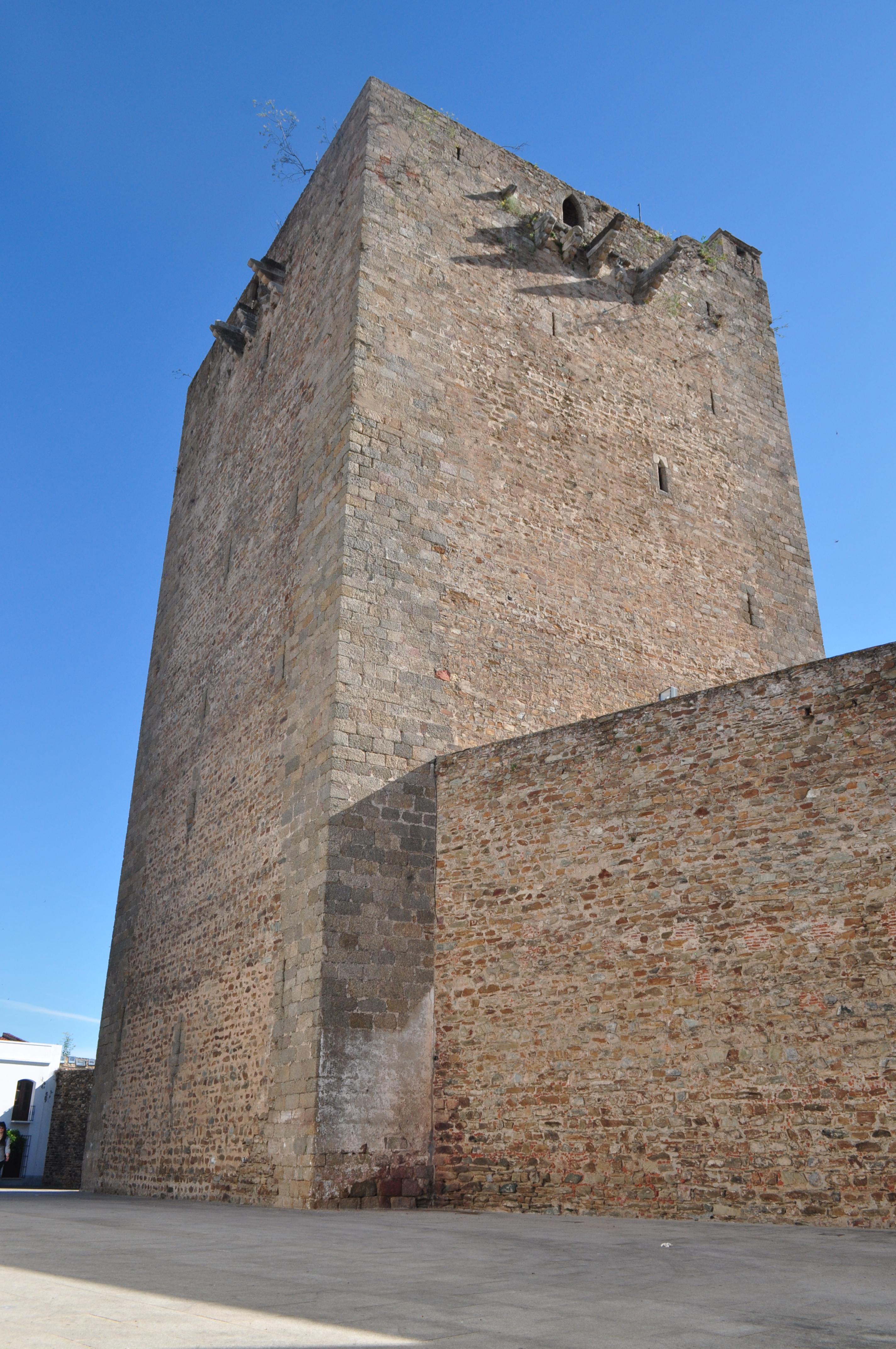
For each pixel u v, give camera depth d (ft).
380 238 53.21
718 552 61.77
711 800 34.01
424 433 50.55
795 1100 29.58
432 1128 38.37
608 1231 26.35
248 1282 16.08
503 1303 14.78
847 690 31.83
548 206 62.75
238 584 59.11
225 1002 47.52
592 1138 33.76
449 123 59.41
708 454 64.28
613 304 63.46
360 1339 11.86
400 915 40.73
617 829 36.29
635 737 36.81
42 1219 28.91
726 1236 24.88
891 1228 26.94
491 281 57.31
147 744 70.23
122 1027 61.46
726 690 34.73
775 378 71.51
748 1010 31.22
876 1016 28.68
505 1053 37.19
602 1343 12.01
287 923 42.50
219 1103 45.52
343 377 50.31
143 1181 52.24
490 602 49.60
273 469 57.67
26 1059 126.00
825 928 30.30
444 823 42.70
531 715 48.67
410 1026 39.37
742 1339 12.41
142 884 64.03
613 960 34.96
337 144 59.00
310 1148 36.47
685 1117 31.71
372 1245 22.12
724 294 71.36
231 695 56.18
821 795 31.50
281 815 45.75
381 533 47.11
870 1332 12.97
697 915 33.22
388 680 44.60
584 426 58.08
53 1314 12.88
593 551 55.16
